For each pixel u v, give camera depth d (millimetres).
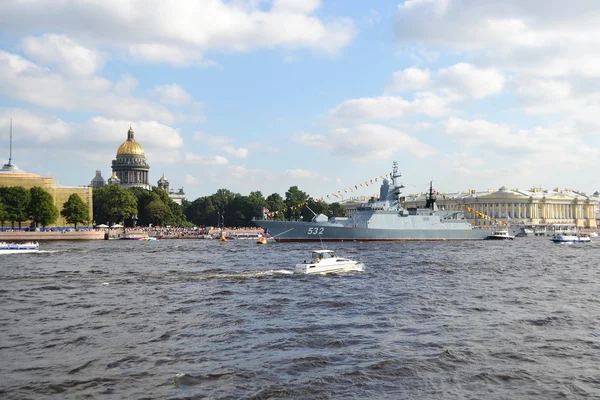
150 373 32125
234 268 84812
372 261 96750
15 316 48062
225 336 40625
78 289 63219
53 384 30344
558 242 191875
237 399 28234
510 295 60188
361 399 28297
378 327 43531
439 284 68062
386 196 170375
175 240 198000
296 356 35312
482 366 33656
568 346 38312
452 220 174625
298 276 74062
